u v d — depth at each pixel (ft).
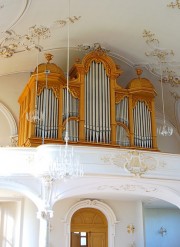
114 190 30.30
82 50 35.70
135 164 28.43
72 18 30.40
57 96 32.94
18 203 34.76
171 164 29.55
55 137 31.50
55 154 26.71
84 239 36.91
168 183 29.68
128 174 28.02
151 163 28.91
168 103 40.52
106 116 33.35
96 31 33.01
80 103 33.12
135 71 38.32
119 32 33.22
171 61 35.94
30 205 33.94
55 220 35.27
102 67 35.06
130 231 37.50
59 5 28.27
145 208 44.57
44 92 32.73
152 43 34.17
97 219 37.55
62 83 33.55
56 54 35.88
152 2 28.73
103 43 35.12
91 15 30.32
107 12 30.12
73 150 27.22
